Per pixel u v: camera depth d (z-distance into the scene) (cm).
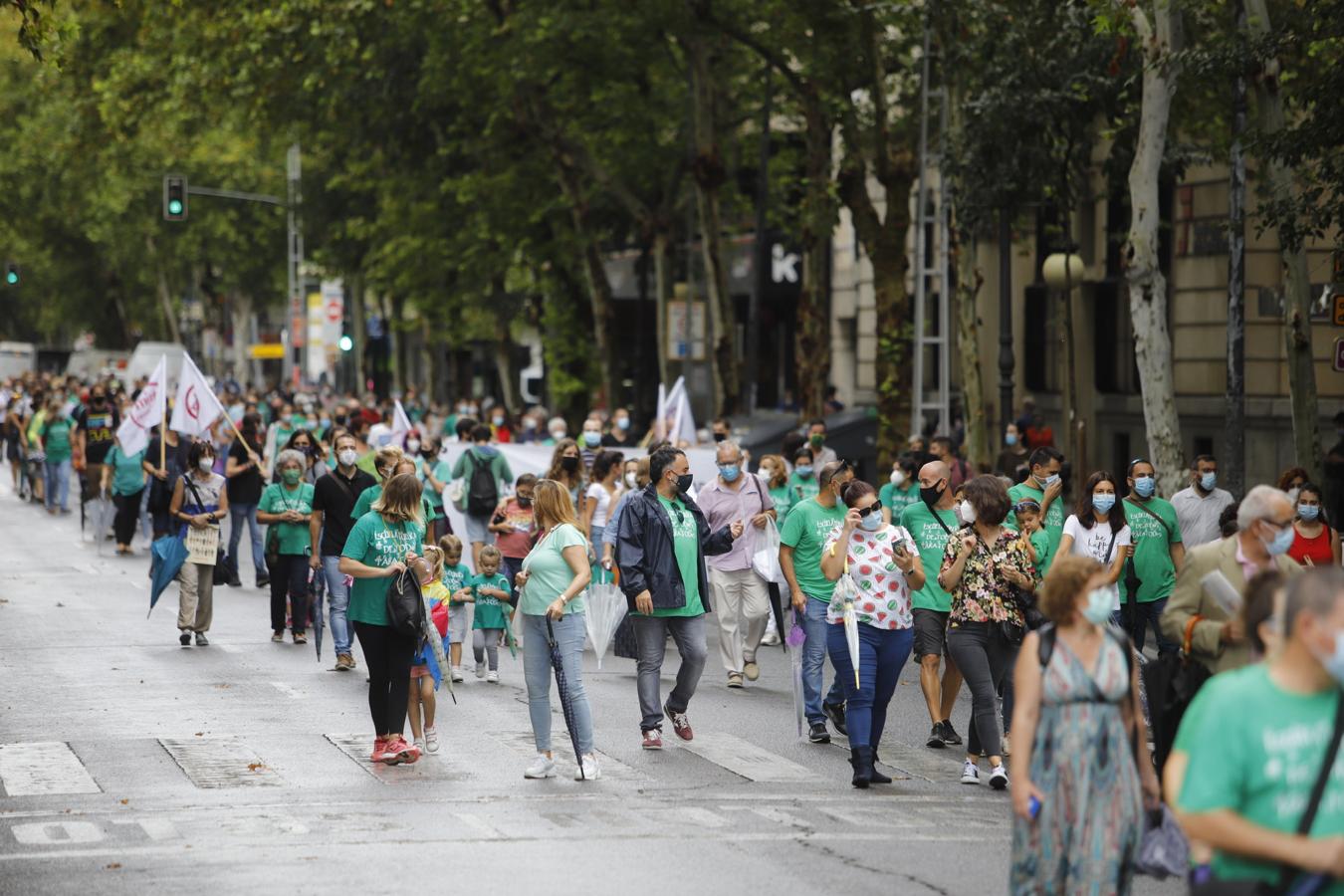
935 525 4050
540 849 2970
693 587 4047
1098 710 2220
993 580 3594
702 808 3359
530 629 3662
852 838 3086
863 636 3644
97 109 12300
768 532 4972
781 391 16625
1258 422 9031
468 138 12312
